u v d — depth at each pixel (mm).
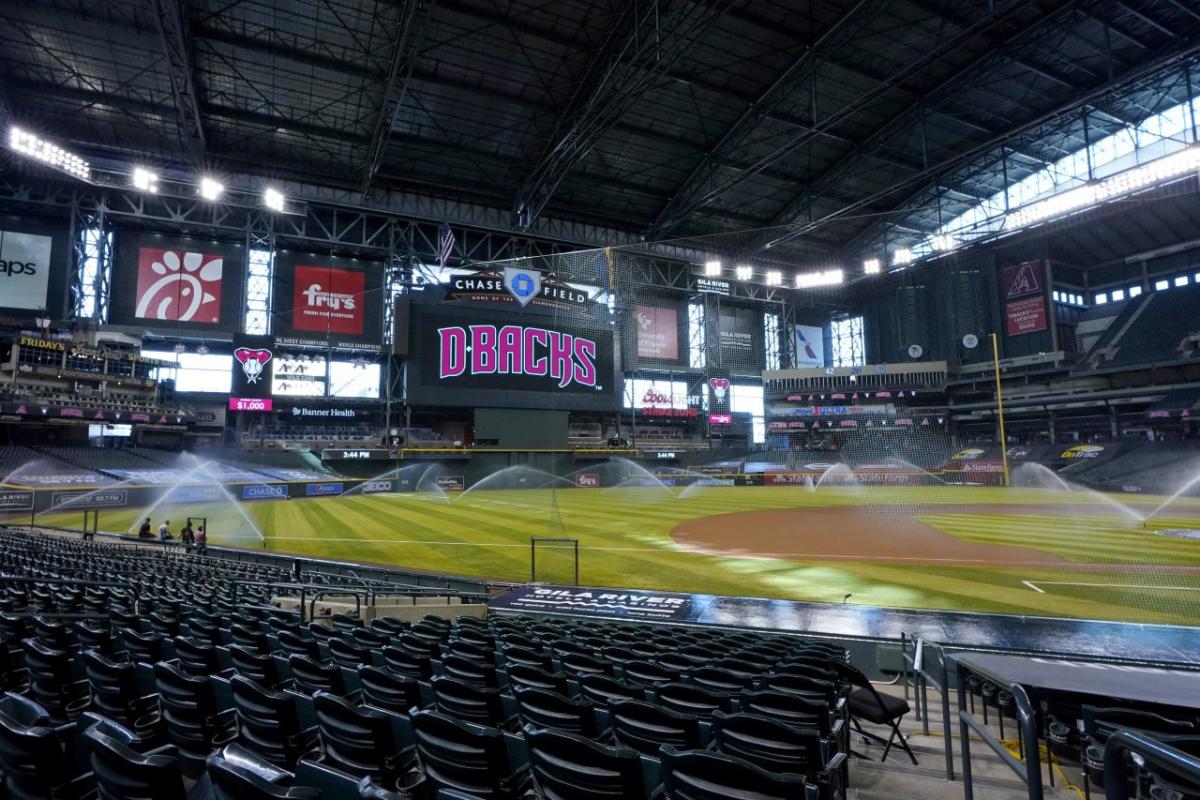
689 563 14617
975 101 38031
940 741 4996
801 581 12344
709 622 8695
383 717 2828
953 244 49562
